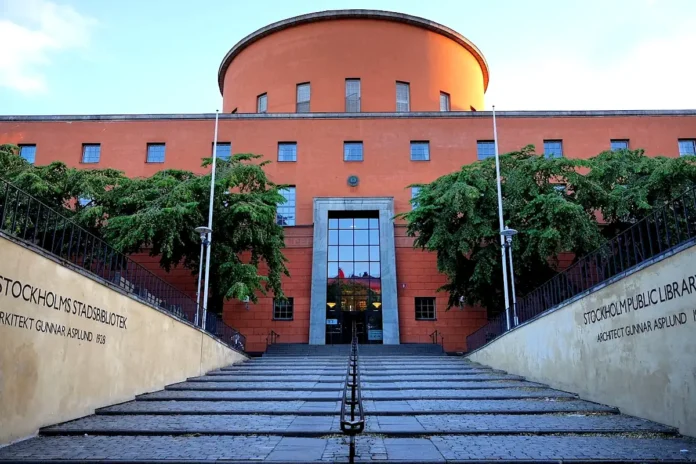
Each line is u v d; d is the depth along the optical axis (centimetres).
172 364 1550
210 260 2538
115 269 1290
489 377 1691
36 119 3531
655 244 1026
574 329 1323
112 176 2700
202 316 1984
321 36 4009
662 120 3516
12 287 860
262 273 3294
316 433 885
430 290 3291
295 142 3572
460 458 730
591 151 3478
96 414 1084
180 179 2784
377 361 2347
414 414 1065
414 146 3566
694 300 875
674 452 757
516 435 886
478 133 3553
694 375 870
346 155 3553
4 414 827
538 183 2548
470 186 2481
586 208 2542
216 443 828
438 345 3023
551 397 1274
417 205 2930
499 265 2500
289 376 1761
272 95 4012
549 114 3550
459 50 4325
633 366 1055
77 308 1052
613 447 793
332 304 3291
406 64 4019
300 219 3431
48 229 1012
